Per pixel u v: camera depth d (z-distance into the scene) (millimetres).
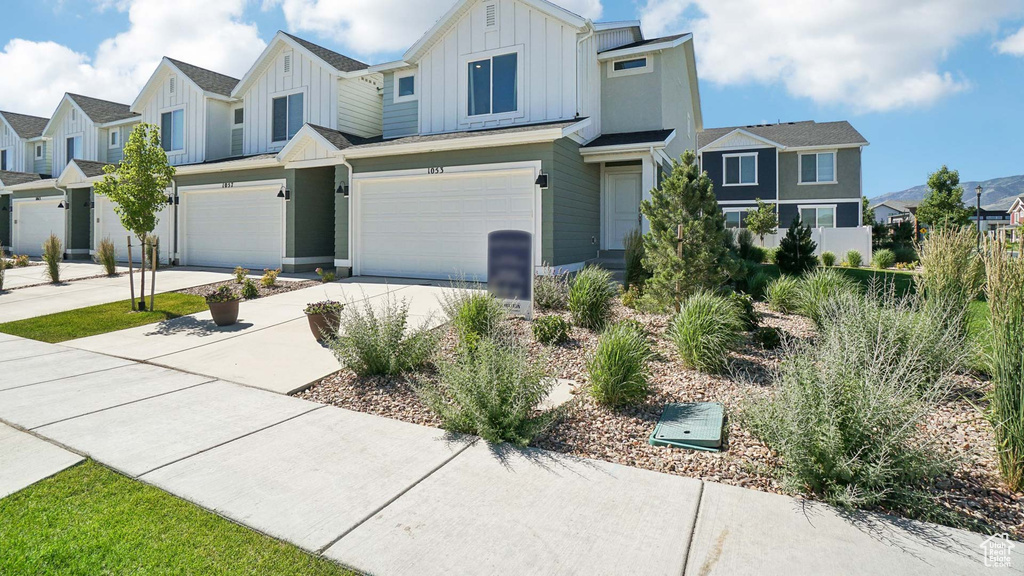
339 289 11875
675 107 16688
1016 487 3336
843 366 3539
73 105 24156
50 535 2918
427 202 12961
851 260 19844
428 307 9742
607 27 14656
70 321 9594
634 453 4047
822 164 26516
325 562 2709
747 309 7215
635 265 10555
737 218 27062
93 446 4191
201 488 3496
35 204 23000
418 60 14953
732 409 4699
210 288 12828
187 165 16750
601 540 2881
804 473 3332
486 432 4254
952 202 30688
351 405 5254
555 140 11555
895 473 3150
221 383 6000
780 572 2586
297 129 17438
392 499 3355
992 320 3725
